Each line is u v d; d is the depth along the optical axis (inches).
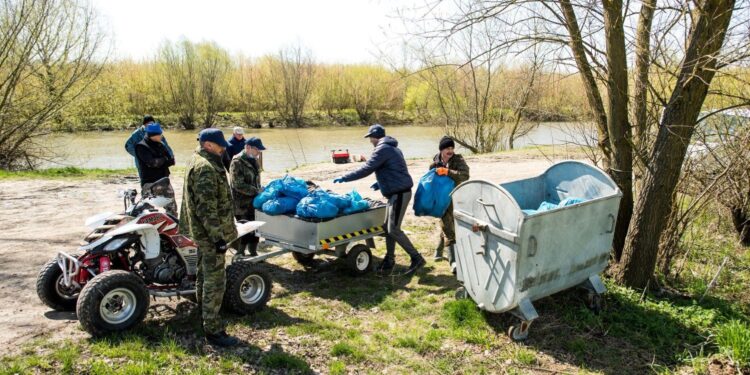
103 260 195.0
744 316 229.8
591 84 266.4
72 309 212.5
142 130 320.5
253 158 282.7
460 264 221.0
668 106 235.0
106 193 520.4
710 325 217.2
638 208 245.1
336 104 1948.8
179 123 1791.3
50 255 295.1
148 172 293.7
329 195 254.2
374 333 205.9
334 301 238.1
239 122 1865.2
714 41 223.8
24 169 845.2
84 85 856.3
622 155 261.0
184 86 1760.6
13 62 771.4
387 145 262.5
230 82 1898.4
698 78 226.1
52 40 796.6
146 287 192.7
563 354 193.5
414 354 192.2
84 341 183.0
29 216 406.3
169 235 208.8
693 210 301.1
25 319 203.6
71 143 1248.8
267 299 220.2
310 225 244.4
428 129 1648.6
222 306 213.5
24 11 756.6
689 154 282.4
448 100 1152.8
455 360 188.1
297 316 218.8
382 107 1872.5
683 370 185.3
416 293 248.4
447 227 269.7
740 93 274.1
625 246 251.3
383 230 279.3
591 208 209.5
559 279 206.2
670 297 246.8
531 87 428.1
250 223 231.3
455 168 271.4
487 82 1069.8
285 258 299.0
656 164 238.5
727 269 294.0
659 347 200.7
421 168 765.3
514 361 187.9
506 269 195.2
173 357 175.9
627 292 240.1
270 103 1936.5
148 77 1792.6
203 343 187.8
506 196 191.9
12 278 253.3
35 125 816.3
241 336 195.5
